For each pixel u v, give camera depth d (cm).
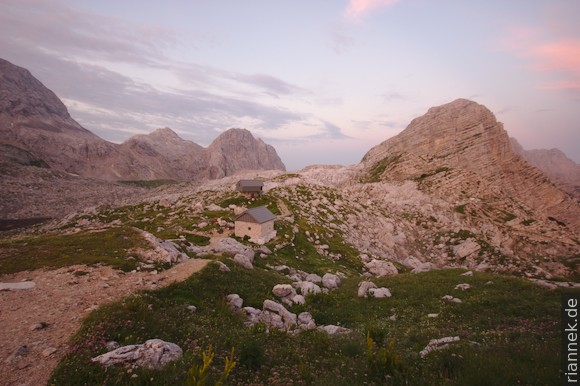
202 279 2791
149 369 1273
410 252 10612
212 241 6456
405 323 2419
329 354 1692
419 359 1461
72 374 1222
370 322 2511
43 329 1662
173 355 1427
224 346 1647
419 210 14412
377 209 13212
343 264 6906
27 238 3684
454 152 19812
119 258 3002
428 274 3959
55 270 2627
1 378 1234
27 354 1408
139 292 2288
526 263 9756
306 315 2705
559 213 17175
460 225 12794
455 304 2731
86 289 2291
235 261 3800
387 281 3838
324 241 8106
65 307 1958
